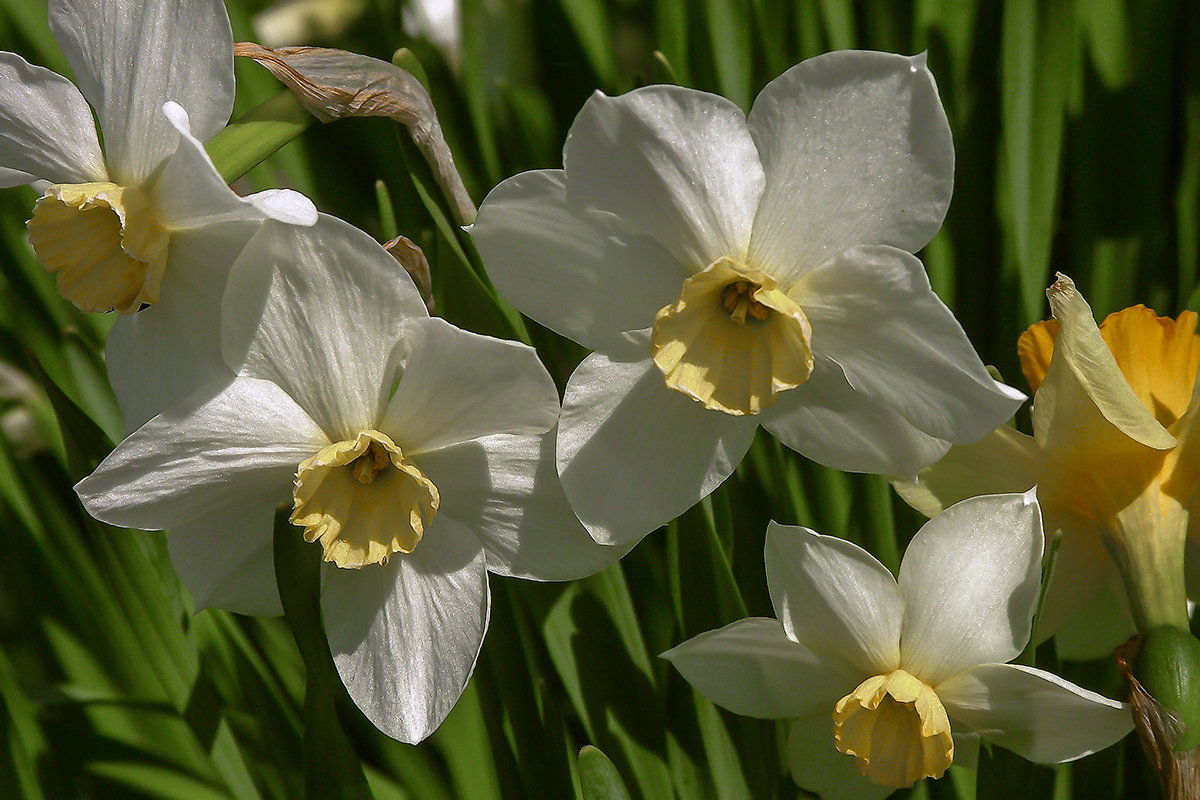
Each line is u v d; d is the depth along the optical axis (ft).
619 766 3.05
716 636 2.97
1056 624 3.02
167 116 2.86
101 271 2.92
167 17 2.90
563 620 3.08
